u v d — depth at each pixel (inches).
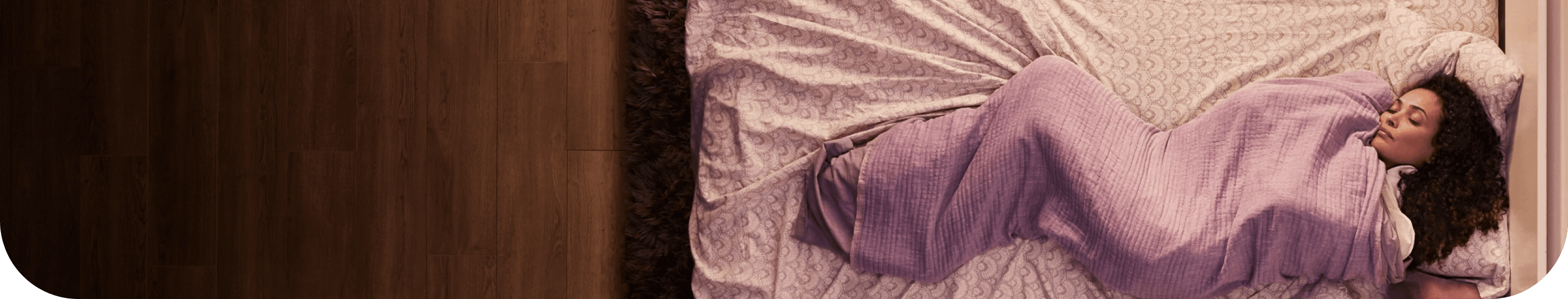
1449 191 121.7
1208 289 122.0
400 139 137.4
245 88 137.8
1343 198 119.7
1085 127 121.3
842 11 127.3
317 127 137.8
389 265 138.2
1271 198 119.7
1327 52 125.7
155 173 138.1
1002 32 127.2
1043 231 123.4
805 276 127.0
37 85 137.6
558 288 138.0
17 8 137.2
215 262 138.3
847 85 125.5
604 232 137.3
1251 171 121.2
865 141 125.7
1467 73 120.6
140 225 138.2
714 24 128.5
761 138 126.3
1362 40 125.9
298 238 138.2
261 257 138.3
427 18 137.0
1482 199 121.8
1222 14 127.4
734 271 127.2
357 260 138.2
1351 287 125.3
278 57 137.6
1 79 137.6
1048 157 121.1
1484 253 122.1
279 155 137.9
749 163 125.8
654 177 132.3
